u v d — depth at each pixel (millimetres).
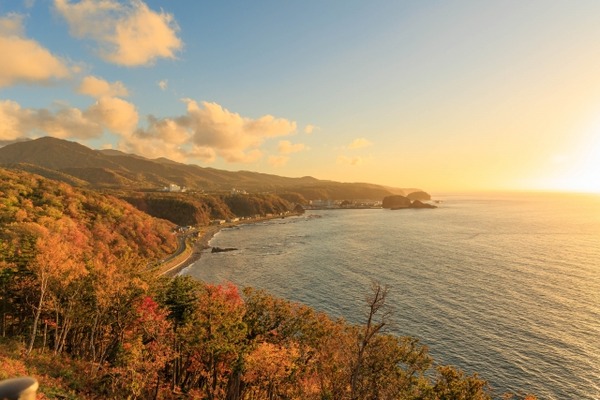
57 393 33781
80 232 114062
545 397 57531
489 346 72500
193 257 167625
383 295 39250
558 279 118312
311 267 143125
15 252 53750
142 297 49438
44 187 142250
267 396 47719
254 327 49906
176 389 45875
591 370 63938
